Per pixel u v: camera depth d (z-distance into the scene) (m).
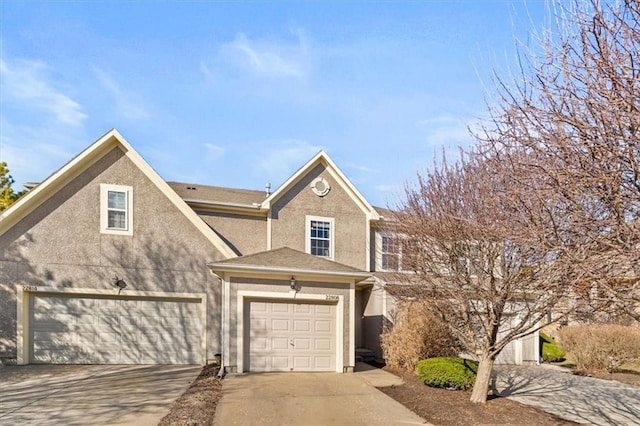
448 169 10.67
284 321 13.37
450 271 10.24
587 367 16.34
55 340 13.98
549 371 15.99
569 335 17.30
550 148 4.55
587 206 4.53
